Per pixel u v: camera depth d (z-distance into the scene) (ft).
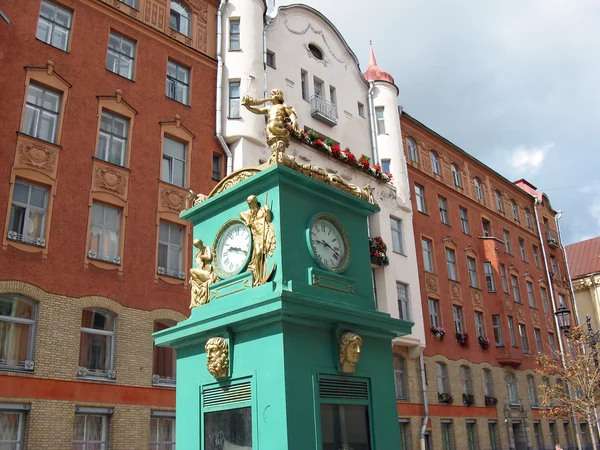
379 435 27.27
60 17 65.46
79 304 56.59
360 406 27.27
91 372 55.93
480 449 102.78
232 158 75.82
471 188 130.00
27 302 53.93
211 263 29.84
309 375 24.80
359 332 28.07
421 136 117.91
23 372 50.98
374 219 95.25
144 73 70.79
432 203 114.32
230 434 25.68
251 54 81.10
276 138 28.78
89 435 54.29
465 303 112.98
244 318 25.17
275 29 90.02
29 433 49.70
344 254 29.68
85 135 62.54
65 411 52.37
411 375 93.35
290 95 88.53
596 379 98.43
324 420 25.04
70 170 60.13
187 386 28.58
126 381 57.77
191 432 27.48
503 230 138.21
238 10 82.99
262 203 27.91
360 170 92.22
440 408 96.53
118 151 65.87
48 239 56.24
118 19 70.28
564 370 104.78
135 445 56.39
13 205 55.36
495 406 111.14
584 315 174.50
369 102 104.27
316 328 26.00
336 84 98.94
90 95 64.44
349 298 28.37
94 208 61.52
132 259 62.34
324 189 29.25
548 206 166.20
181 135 72.08
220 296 28.14
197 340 28.43
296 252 26.94
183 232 68.54
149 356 60.49
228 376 26.07
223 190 30.09
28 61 60.23
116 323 59.16
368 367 28.22
